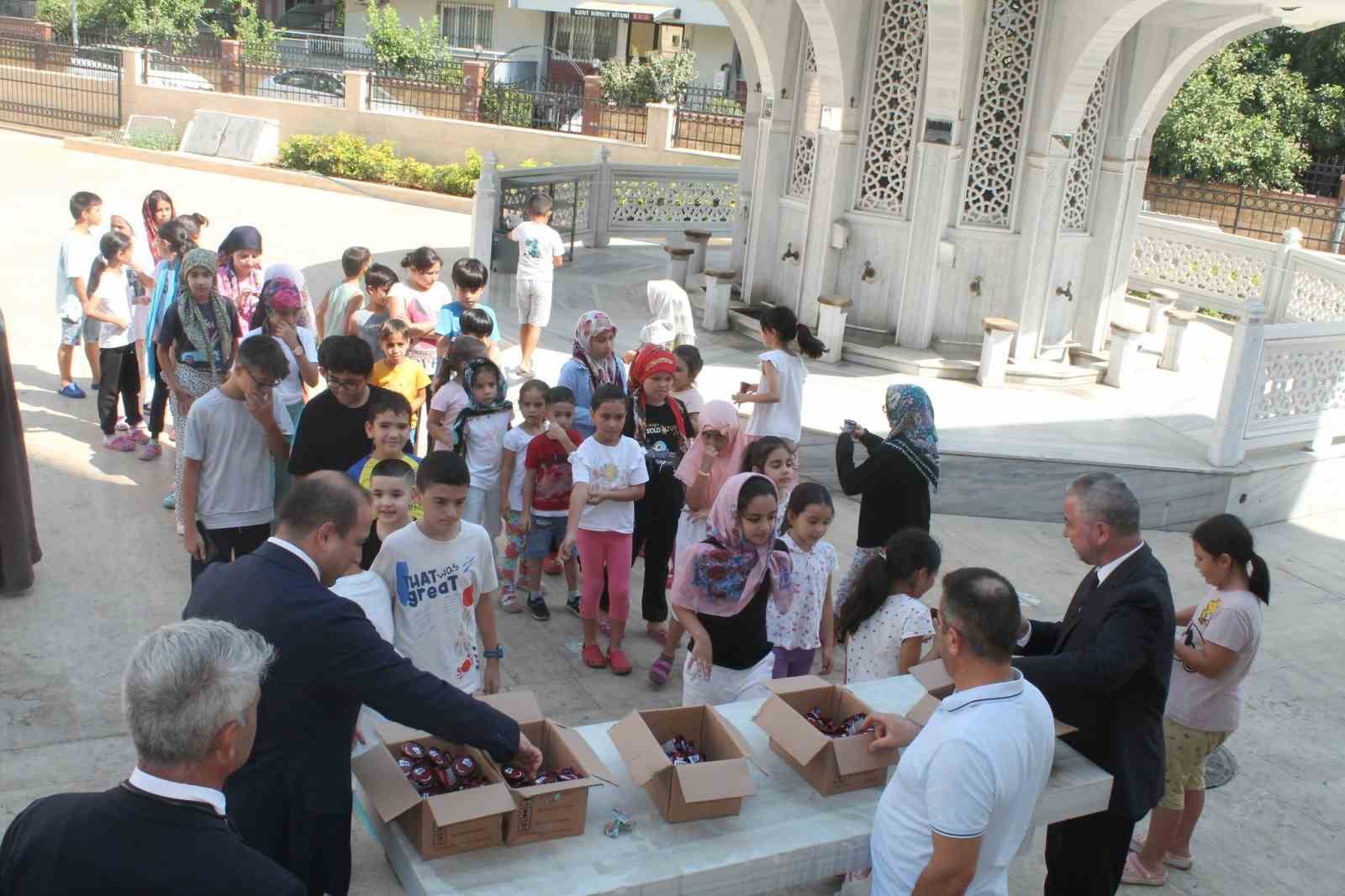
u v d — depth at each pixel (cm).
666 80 2595
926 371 1059
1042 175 1021
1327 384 917
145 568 644
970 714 284
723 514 445
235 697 228
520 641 612
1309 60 2331
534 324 1015
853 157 1103
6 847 221
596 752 336
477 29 3303
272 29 3059
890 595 456
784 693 359
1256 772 564
